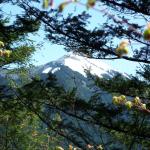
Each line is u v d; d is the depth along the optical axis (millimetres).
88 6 1373
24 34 16484
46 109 12883
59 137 11789
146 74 12211
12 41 16984
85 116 12219
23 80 17656
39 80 13453
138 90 12398
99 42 11930
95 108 12133
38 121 18359
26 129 20281
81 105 12266
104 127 12227
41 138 18578
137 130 11359
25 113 17484
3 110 16547
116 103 3033
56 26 12352
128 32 10812
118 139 11578
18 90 13930
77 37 12203
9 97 15766
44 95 12969
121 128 11625
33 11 12492
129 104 3006
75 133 10977
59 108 12641
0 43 3717
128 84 12383
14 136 20516
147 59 11688
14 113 17312
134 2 11367
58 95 12766
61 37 12477
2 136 20594
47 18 12344
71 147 4980
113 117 11875
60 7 1375
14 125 19938
